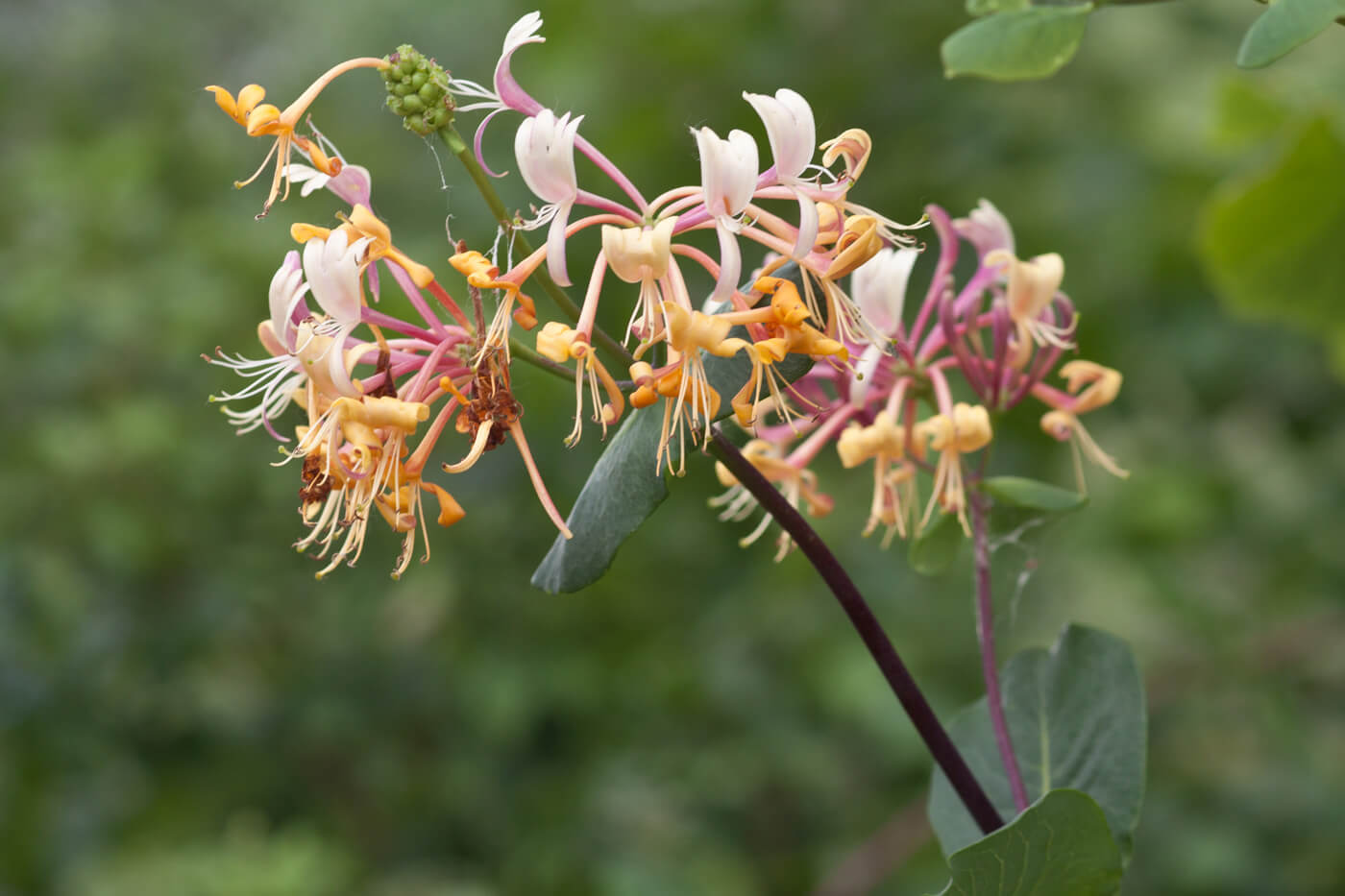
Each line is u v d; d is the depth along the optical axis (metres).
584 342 0.53
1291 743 1.36
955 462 0.60
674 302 0.53
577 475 1.41
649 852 1.35
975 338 0.61
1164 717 1.40
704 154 0.53
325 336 0.54
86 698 1.35
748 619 1.41
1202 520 1.37
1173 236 1.32
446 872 1.38
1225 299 0.89
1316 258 0.83
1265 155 1.16
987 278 0.62
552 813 1.39
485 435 0.54
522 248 0.54
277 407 0.56
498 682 1.39
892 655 0.56
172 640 1.39
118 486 1.37
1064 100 1.40
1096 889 0.55
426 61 0.54
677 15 1.41
